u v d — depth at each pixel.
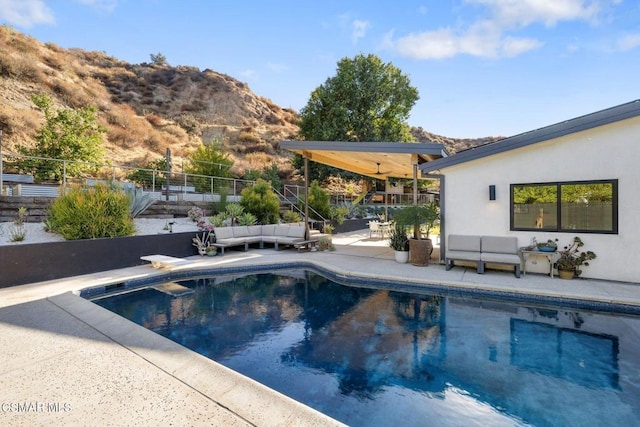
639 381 3.41
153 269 7.90
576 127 6.58
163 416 2.43
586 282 6.45
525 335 4.58
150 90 38.97
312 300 6.30
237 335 4.66
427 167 8.32
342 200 23.77
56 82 26.11
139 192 10.88
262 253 10.51
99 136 17.06
